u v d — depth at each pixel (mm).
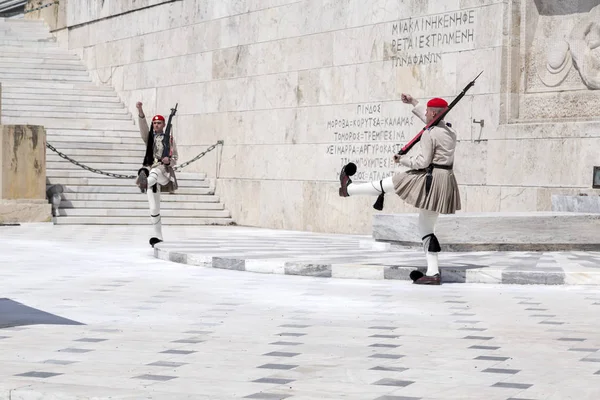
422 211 12133
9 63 34344
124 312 9680
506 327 8781
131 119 31609
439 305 10281
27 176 24156
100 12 33688
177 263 14828
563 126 18375
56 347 7660
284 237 20328
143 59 31109
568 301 10609
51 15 37656
